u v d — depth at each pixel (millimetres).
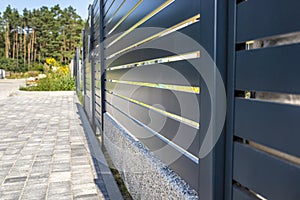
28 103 9938
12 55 40844
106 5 3504
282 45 706
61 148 4133
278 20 710
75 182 2865
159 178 1540
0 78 30547
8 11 40406
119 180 3016
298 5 652
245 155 856
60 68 17859
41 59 39500
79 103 9906
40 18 40188
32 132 5246
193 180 1223
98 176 3023
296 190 673
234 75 901
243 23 849
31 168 3270
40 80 15172
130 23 2285
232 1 901
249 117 833
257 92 819
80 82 10422
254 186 817
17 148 4133
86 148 4121
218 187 973
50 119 6699
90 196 2555
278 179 727
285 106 702
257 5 785
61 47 39281
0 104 9617
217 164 971
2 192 2623
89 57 6023
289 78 687
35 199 2490
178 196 1281
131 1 2234
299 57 659
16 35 40688
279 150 721
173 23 1394
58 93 13039
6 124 6031
